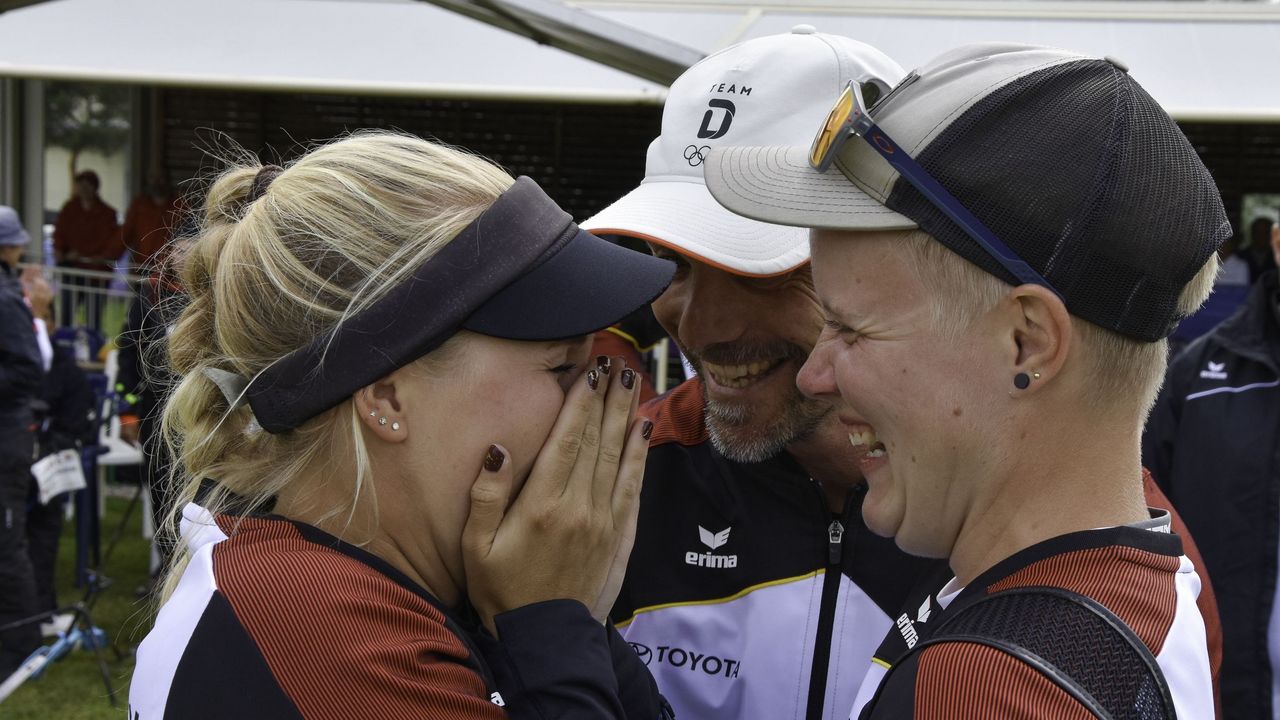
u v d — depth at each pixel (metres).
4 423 7.98
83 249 16.77
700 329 2.60
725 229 2.46
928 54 11.00
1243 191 18.31
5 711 7.76
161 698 1.71
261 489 1.94
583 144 19.55
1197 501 4.84
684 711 2.74
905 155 1.61
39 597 9.16
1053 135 1.56
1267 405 4.77
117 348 11.84
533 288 1.90
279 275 1.86
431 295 1.84
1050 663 1.43
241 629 1.70
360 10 12.74
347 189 1.89
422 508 1.93
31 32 12.13
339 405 1.88
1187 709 1.50
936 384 1.66
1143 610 1.53
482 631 1.97
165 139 18.86
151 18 12.52
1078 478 1.64
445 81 11.30
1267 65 11.20
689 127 2.62
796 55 2.55
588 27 6.66
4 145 17.70
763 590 2.68
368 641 1.70
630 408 2.10
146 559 11.73
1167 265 1.57
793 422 2.59
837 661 2.59
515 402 1.92
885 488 1.85
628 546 2.12
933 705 1.46
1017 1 12.02
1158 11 12.14
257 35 12.18
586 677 1.84
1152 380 1.67
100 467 10.87
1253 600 4.64
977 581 1.66
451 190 1.93
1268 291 4.90
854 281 1.71
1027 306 1.58
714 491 2.78
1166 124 1.62
